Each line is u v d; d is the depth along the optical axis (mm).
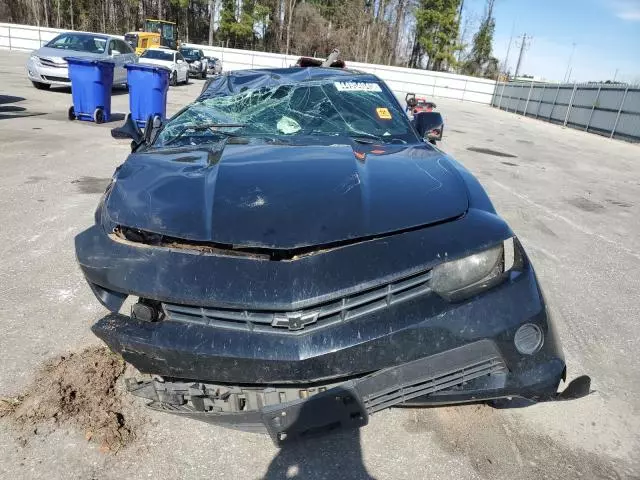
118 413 2354
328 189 2184
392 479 2059
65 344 2867
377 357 1843
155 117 3461
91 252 2121
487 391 1982
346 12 54500
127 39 29688
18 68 20703
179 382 2018
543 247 5094
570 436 2332
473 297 1935
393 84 35750
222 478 2045
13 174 6340
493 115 25812
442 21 47781
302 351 1806
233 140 2938
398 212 2074
